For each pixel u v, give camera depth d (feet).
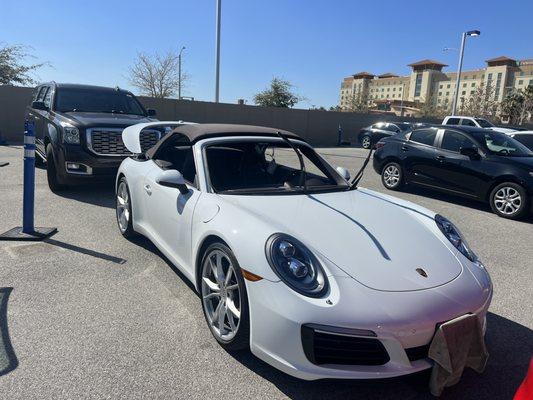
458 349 7.83
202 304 10.40
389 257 8.71
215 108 66.59
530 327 11.30
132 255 14.57
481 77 332.19
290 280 7.83
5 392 7.80
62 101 25.79
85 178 21.98
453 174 26.30
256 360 9.15
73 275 12.80
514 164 23.73
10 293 11.49
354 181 12.92
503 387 8.78
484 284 8.92
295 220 9.52
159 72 122.21
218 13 70.08
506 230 21.33
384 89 404.98
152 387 8.16
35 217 18.52
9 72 81.97
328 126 80.79
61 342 9.41
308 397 8.20
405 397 8.36
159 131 19.70
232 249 8.79
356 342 7.48
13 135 50.19
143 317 10.62
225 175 12.39
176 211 11.69
